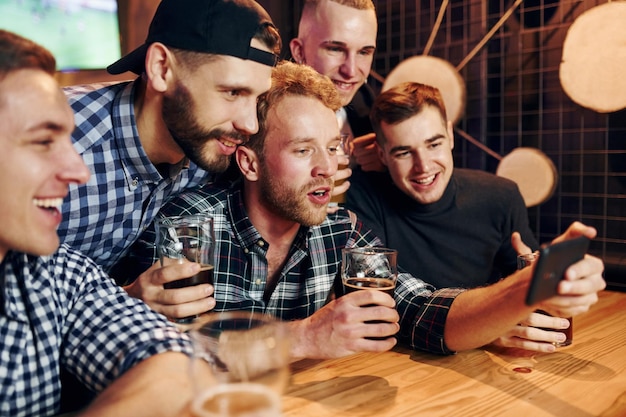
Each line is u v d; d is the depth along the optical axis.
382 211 2.04
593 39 2.60
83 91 1.53
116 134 1.50
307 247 1.55
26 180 0.83
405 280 1.50
